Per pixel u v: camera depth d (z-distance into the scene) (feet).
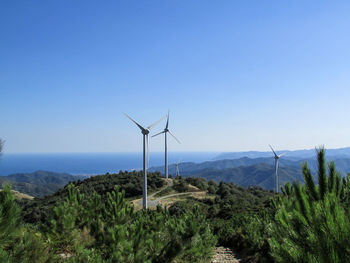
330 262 14.96
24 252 20.68
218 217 132.36
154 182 301.43
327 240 15.61
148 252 32.71
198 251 37.37
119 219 40.04
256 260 36.86
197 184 325.62
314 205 17.92
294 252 17.16
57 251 29.63
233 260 42.50
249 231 49.47
